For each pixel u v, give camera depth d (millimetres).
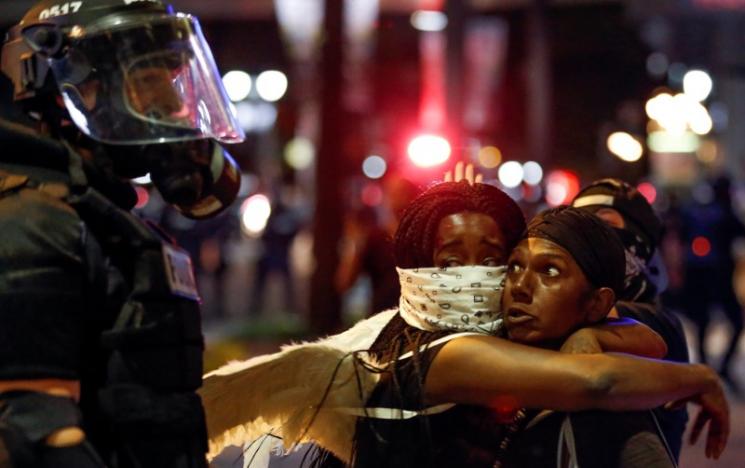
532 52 24734
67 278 2418
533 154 24641
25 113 2693
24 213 2426
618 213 4004
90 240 2473
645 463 2727
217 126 2715
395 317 3070
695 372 2865
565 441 2789
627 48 27000
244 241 23625
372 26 20047
